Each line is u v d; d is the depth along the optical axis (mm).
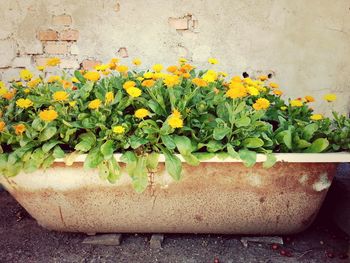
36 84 1851
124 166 1583
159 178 1609
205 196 1655
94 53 2717
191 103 1698
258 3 2611
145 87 1790
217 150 1563
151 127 1546
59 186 1653
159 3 2609
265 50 2709
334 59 2736
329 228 1962
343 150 1684
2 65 2729
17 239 1901
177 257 1737
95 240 1835
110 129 1603
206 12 2629
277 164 1562
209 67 2742
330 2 2611
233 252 1771
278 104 1998
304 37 2686
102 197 1675
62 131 1607
